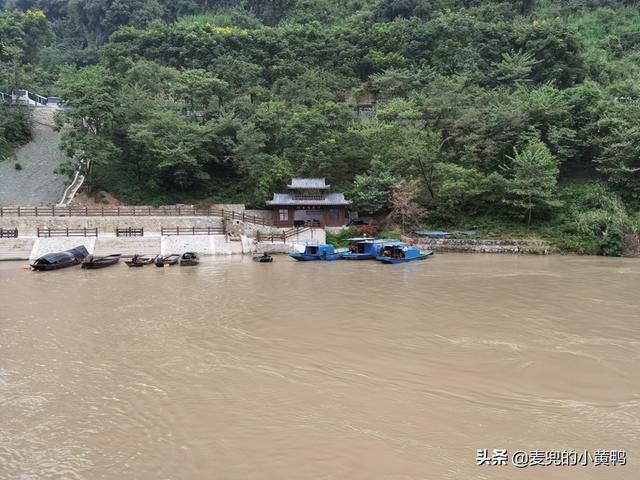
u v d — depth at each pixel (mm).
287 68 81000
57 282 31359
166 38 83375
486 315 22266
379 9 101438
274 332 19469
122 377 14523
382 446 10258
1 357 16422
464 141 59625
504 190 53719
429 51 84250
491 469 9359
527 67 76500
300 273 35750
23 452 10086
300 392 13312
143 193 59562
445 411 12078
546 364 15555
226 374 14766
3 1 123000
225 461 9633
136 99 60531
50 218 46062
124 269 37594
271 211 58219
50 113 73000
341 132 63812
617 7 106688
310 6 109000
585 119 62281
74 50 98812
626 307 23922
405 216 54562
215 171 65312
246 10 112875
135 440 10562
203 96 67625
